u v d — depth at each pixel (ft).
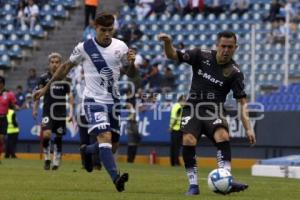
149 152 272.51
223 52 102.89
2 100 223.10
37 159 263.08
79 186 118.52
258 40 294.46
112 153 104.83
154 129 270.67
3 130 224.53
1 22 330.95
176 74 291.17
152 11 324.80
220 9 318.24
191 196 100.73
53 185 119.65
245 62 290.76
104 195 99.71
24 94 295.48
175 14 323.37
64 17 327.88
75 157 279.08
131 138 261.03
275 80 282.36
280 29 291.79
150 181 136.67
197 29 317.22
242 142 256.73
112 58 107.04
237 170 233.35
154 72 280.72
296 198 104.27
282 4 300.81
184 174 170.81
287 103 263.08
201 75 104.99
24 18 329.11
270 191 118.32
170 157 255.91
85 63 107.86
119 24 317.01
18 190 107.55
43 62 321.11
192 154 104.94
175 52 104.58
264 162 202.08
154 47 313.94
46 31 325.83
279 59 286.25
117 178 102.42
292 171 190.39
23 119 287.89
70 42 322.14
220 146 103.96
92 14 309.63
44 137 175.01
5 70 320.09
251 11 314.96
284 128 249.55
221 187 102.01
